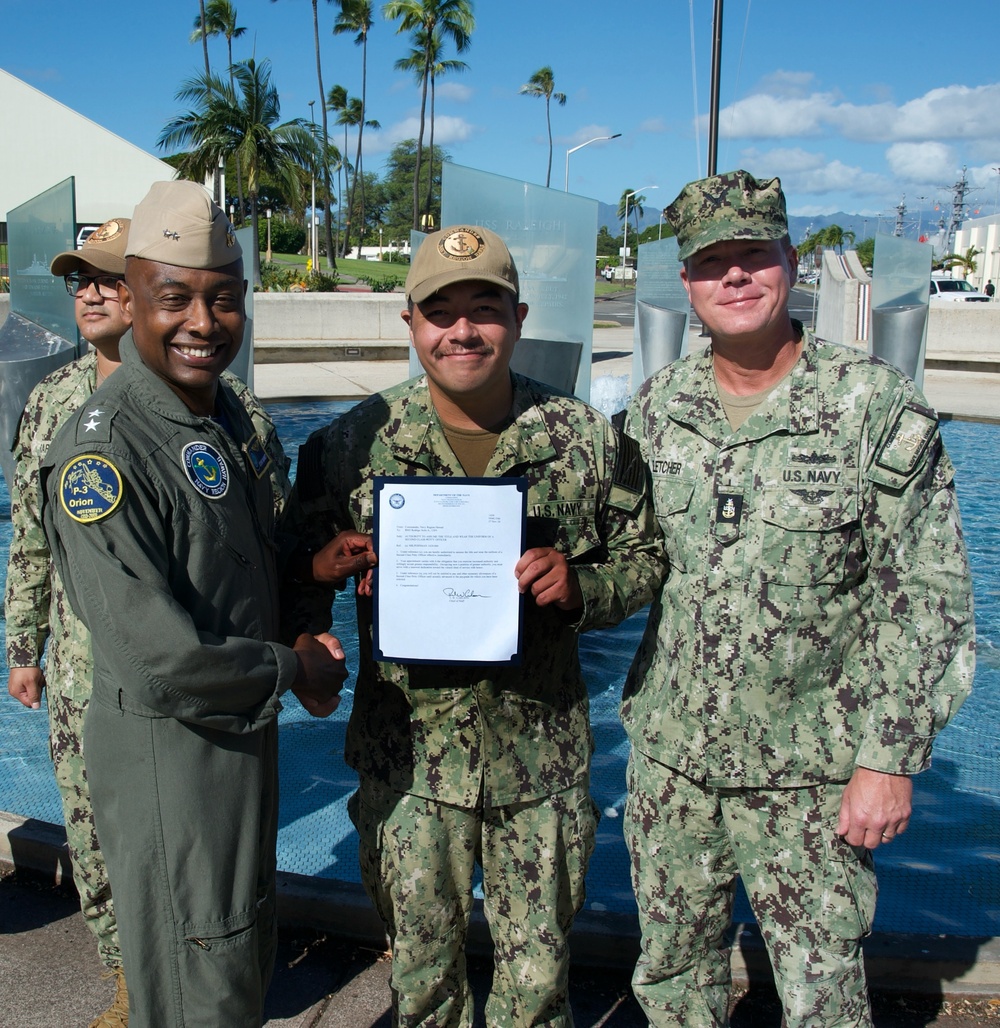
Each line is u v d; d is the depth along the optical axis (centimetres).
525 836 208
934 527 189
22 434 256
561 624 209
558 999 213
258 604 188
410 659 198
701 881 216
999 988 253
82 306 252
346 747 217
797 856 201
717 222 191
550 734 208
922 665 188
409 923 207
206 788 176
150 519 167
